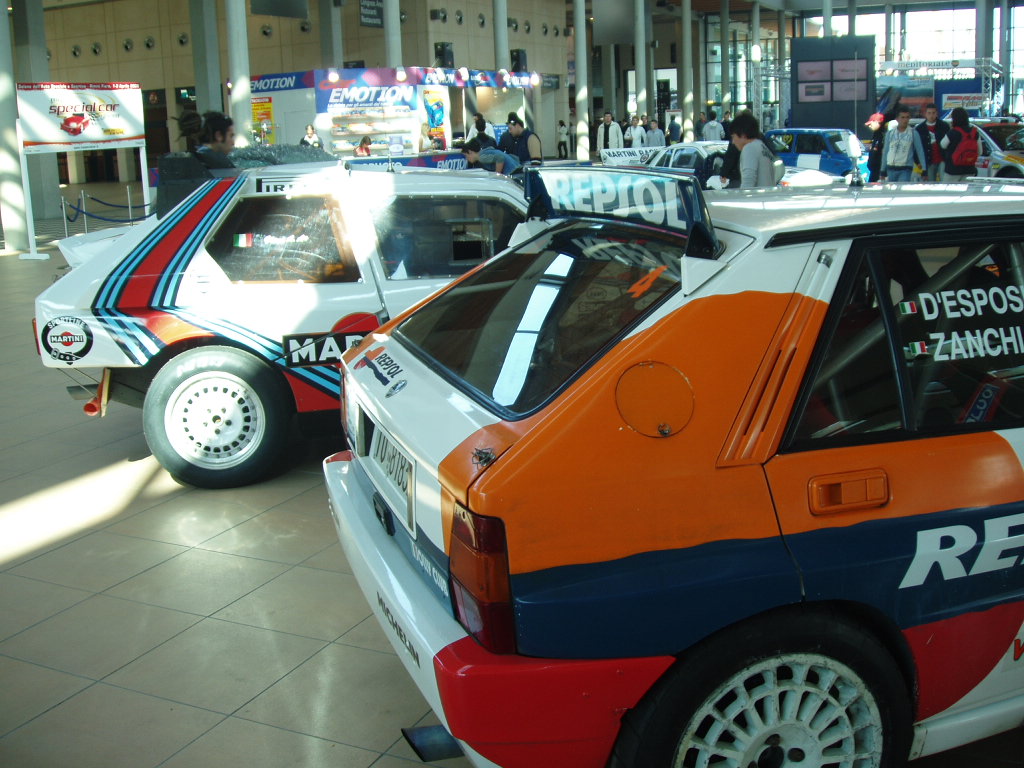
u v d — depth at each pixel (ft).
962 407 8.35
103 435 21.39
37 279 45.96
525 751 7.38
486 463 7.28
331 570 14.56
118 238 18.21
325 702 11.15
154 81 119.14
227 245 17.21
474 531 7.16
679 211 8.30
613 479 7.27
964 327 8.49
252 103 70.08
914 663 8.19
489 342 9.37
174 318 16.85
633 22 112.06
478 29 115.03
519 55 98.43
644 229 9.63
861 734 8.15
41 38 74.95
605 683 7.29
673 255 8.80
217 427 17.42
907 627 8.02
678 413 7.45
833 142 71.46
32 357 29.25
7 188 56.13
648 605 7.26
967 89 116.06
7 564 14.92
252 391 17.26
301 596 13.75
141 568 14.71
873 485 7.76
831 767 8.11
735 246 8.07
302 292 17.17
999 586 8.24
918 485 7.91
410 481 8.64
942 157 50.90
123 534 15.98
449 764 10.02
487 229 17.99
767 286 7.86
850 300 8.08
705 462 7.43
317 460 19.45
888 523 7.78
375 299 17.28
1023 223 8.70
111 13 119.34
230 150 24.02
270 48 111.04
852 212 8.48
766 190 10.76
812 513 7.61
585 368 7.71
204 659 12.11
